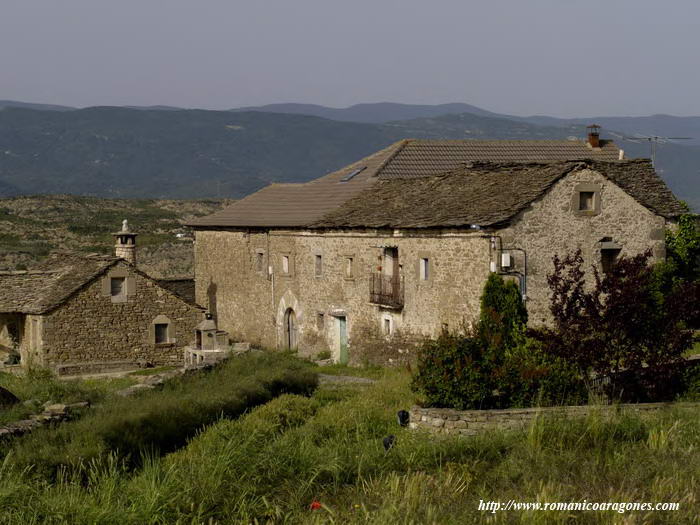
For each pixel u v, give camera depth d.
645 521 12.30
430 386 20.06
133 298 39.59
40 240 89.88
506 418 19.05
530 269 29.56
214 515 13.79
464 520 12.71
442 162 48.53
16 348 40.53
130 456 16.84
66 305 38.03
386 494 13.98
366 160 50.56
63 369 35.91
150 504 13.45
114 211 111.94
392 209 36.41
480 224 29.34
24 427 17.84
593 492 13.65
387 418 21.08
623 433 17.16
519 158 50.66
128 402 21.64
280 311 45.03
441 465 16.08
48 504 13.35
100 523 13.02
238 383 25.27
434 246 32.31
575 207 30.38
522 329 23.98
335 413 21.73
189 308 40.94
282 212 47.22
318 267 41.41
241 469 15.53
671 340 20.64
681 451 15.52
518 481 14.70
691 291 20.88
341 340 39.72
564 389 20.23
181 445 19.06
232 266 50.50
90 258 40.75
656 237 31.73
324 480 15.50
